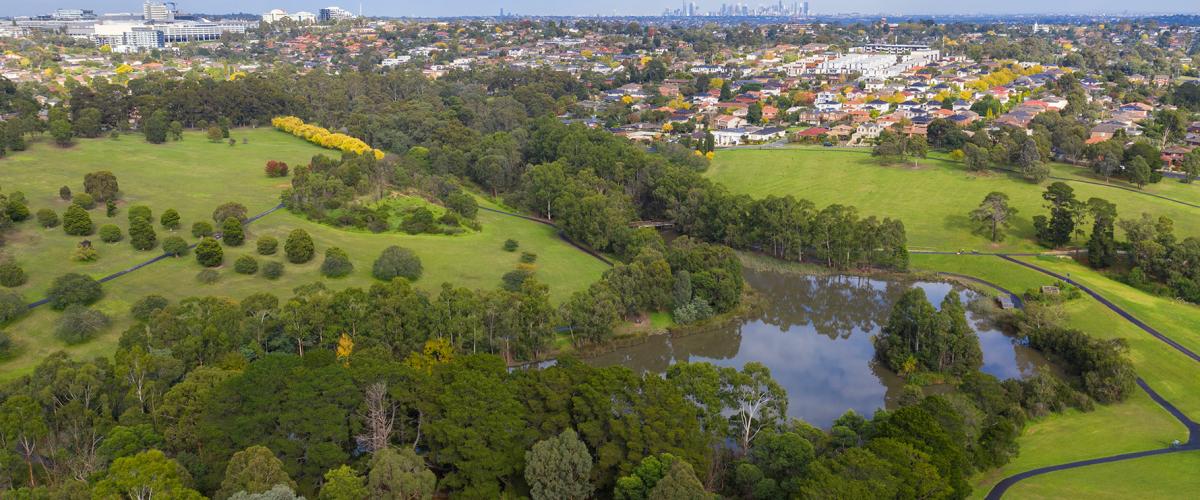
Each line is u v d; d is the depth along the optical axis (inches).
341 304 5487.2
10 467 3727.9
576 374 4261.8
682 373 4466.0
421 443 4200.3
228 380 4057.6
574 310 6210.6
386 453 3592.5
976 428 4414.4
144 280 6540.4
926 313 5900.6
